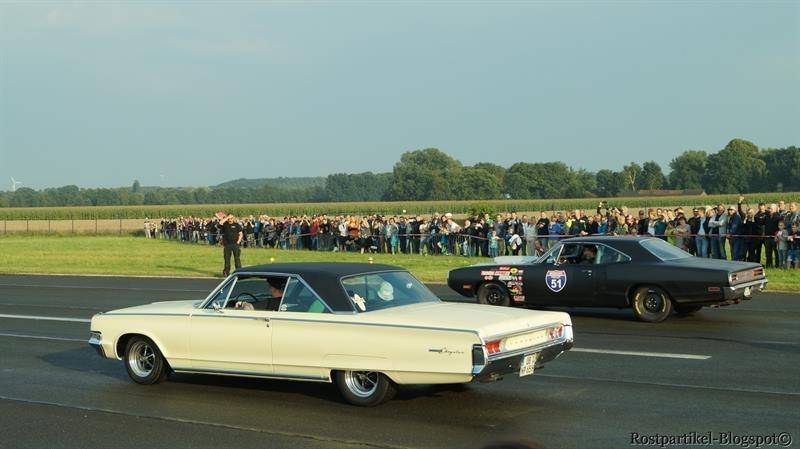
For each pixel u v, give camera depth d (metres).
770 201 85.56
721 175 119.88
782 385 9.30
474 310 8.88
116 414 8.75
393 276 9.46
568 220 27.53
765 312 15.34
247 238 45.19
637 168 139.00
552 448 7.09
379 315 8.62
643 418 8.01
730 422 7.80
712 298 13.63
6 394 9.82
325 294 8.93
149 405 9.12
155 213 103.94
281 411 8.69
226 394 9.58
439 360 8.08
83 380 10.60
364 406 8.70
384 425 7.99
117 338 10.24
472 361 7.91
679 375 9.95
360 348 8.51
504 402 8.78
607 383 9.60
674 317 14.92
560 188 133.00
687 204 89.44
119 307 18.81
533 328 8.52
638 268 14.26
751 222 22.67
